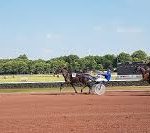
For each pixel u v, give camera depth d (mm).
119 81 62500
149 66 44406
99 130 18688
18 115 24844
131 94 42500
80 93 44250
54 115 24609
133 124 20562
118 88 55625
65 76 44719
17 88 59312
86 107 29281
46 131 18531
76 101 34312
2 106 30672
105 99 36062
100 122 21312
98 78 43000
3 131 18609
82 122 21375
